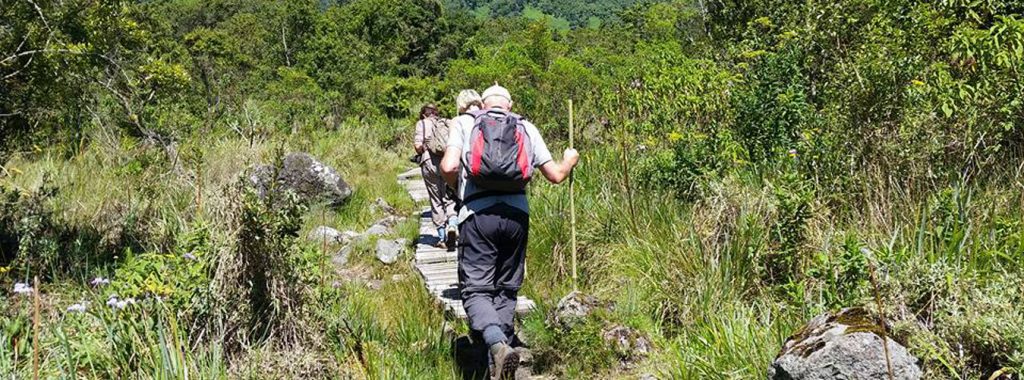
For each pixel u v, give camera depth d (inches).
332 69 964.0
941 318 137.4
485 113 171.0
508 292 175.2
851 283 166.1
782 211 196.9
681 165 262.8
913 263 153.2
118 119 455.2
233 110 676.1
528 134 171.2
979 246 173.8
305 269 183.9
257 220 169.3
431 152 285.3
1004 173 211.6
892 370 124.6
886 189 212.2
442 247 294.0
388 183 471.8
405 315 211.6
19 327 170.7
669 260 210.8
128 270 176.6
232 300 168.6
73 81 278.7
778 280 195.0
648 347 182.5
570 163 176.1
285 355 164.4
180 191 338.6
